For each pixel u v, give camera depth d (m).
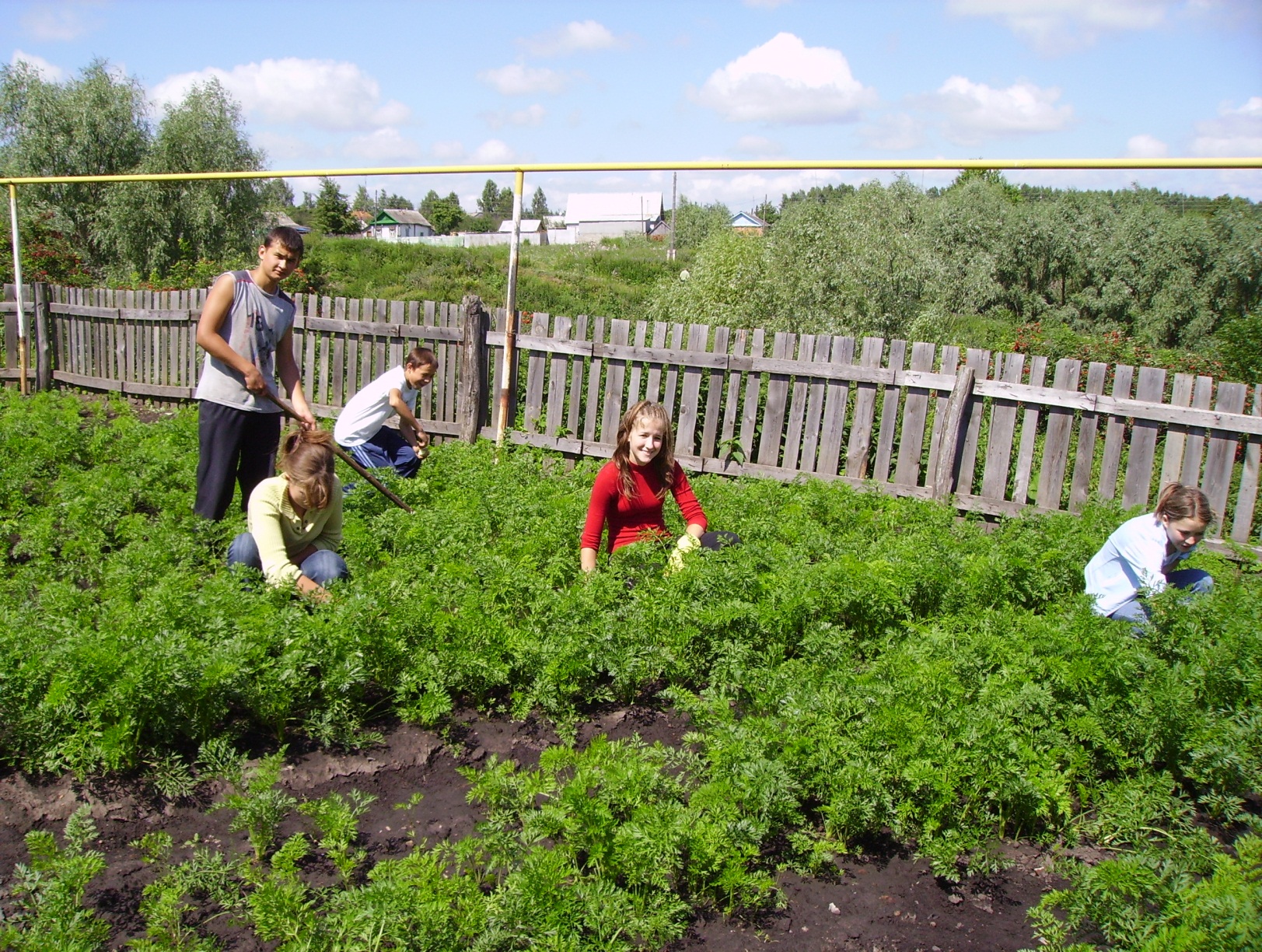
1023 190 47.22
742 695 4.70
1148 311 35.16
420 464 8.72
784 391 9.13
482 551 5.79
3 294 16.66
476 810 3.98
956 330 17.61
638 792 3.54
